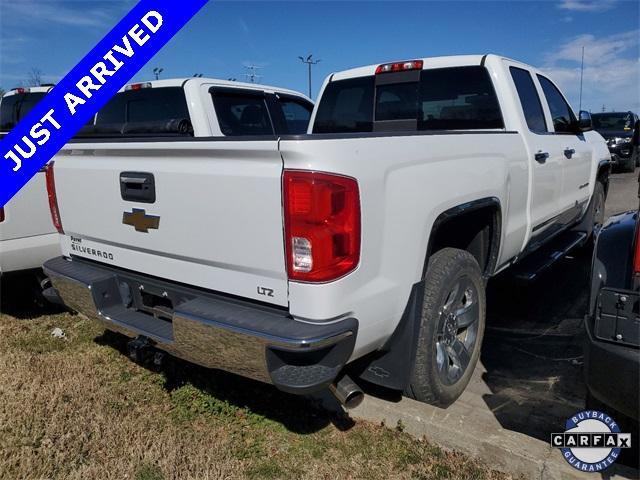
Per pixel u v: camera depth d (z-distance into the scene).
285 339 2.23
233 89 5.71
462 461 2.73
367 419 3.12
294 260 2.30
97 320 3.16
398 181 2.55
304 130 6.82
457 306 3.19
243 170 2.40
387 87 4.63
